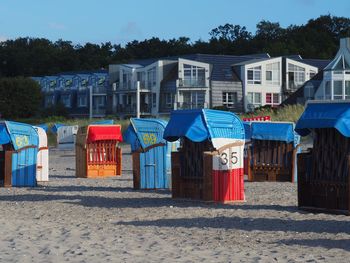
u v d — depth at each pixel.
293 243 12.98
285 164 27.81
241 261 11.19
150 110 97.88
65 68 159.00
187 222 16.25
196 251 12.26
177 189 21.09
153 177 25.38
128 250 12.45
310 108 17.44
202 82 91.62
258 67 93.38
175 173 21.06
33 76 154.88
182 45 162.00
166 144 25.39
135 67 100.94
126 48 165.88
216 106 87.69
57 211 19.05
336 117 16.61
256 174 28.20
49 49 168.38
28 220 17.19
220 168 19.98
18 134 27.70
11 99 108.69
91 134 32.78
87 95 112.12
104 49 168.62
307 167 18.09
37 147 28.14
